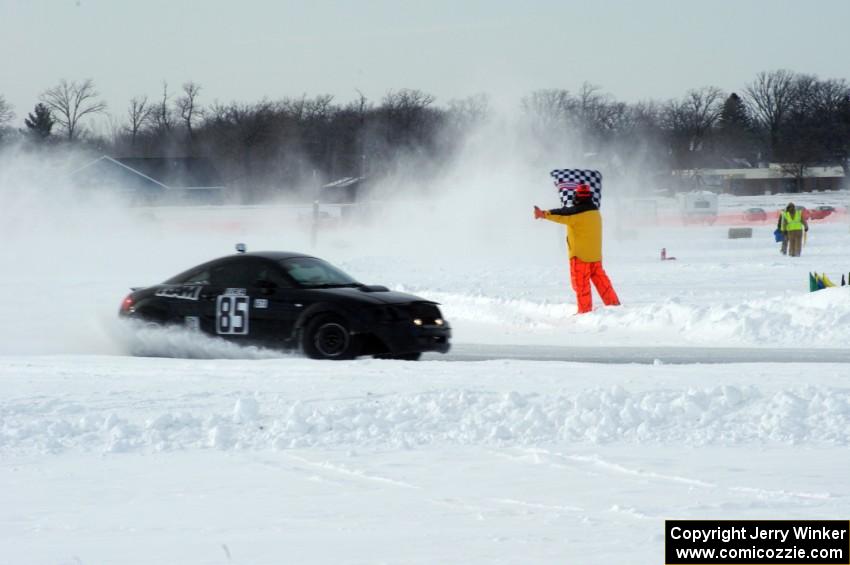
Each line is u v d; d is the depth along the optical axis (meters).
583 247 60.34
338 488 23.22
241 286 47.31
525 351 50.06
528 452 26.38
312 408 31.50
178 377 38.88
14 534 20.14
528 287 85.12
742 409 30.03
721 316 54.28
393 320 44.53
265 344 46.50
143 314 49.09
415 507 21.06
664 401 30.84
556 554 16.97
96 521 20.95
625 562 16.38
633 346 51.16
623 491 21.67
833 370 37.72
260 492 23.11
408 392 33.97
